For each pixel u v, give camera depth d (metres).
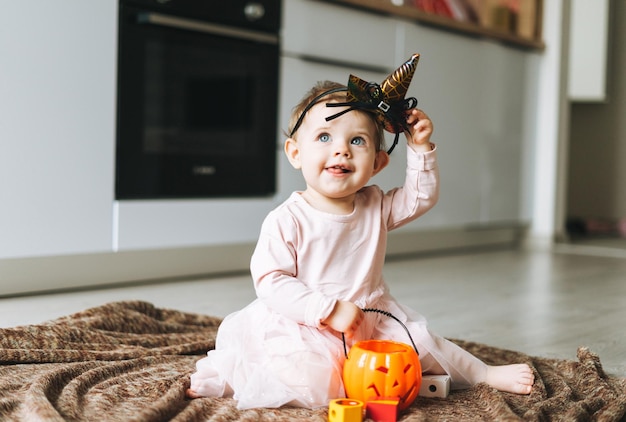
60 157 2.28
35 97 2.21
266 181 2.89
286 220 1.36
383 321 1.42
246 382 1.29
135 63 2.46
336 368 1.30
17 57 2.17
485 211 3.96
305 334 1.31
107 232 2.42
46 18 2.22
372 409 1.18
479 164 3.89
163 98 2.55
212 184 2.71
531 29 4.24
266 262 1.34
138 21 2.44
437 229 3.77
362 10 3.20
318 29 3.02
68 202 2.31
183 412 1.16
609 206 5.39
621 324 2.12
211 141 2.70
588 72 5.10
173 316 1.93
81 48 2.31
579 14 5.09
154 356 1.55
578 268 3.35
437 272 3.10
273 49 2.86
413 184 1.44
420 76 3.50
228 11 2.69
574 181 5.52
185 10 2.57
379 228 1.43
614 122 5.36
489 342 1.88
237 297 2.37
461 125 3.76
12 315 1.99
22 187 2.21
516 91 4.12
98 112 2.37
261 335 1.33
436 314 2.22
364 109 1.36
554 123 4.27
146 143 2.51
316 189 1.37
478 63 3.84
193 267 2.73
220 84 2.70
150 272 2.60
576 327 2.07
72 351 1.53
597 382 1.41
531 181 4.29
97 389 1.28
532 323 2.12
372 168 1.38
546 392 1.38
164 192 2.58
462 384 1.42
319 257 1.37
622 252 4.05
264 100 2.85
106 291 2.39
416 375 1.25
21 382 1.35
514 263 3.46
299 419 1.19
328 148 1.35
